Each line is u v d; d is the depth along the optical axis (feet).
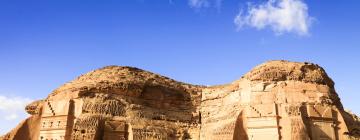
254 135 135.85
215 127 150.51
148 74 173.37
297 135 128.36
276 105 137.69
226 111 154.81
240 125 138.51
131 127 143.13
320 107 139.64
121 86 154.61
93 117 138.72
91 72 165.78
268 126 134.92
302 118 134.10
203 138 157.89
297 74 146.20
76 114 145.18
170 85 175.22
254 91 143.43
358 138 143.23
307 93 141.79
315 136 134.51
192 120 167.94
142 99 162.30
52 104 152.46
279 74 145.28
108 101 148.36
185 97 174.91
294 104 136.87
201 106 174.29
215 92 171.83
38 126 152.15
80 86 152.15
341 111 151.43
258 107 139.23
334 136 137.49
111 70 165.48
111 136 139.95
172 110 167.32
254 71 151.02
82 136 132.87
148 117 154.20
